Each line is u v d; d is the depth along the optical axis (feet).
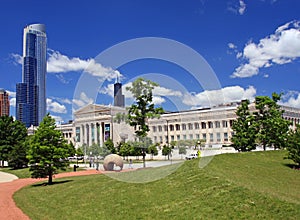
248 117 112.78
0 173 126.41
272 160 79.30
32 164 77.61
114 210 39.75
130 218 36.06
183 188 44.32
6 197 60.80
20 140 166.20
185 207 36.88
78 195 51.31
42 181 83.76
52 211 43.70
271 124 107.04
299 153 72.08
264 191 38.91
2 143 164.04
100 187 53.83
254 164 71.56
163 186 47.03
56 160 75.31
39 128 76.07
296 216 30.50
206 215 33.63
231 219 31.89
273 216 31.19
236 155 78.79
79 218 38.37
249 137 110.63
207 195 39.47
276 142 106.42
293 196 39.75
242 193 37.83
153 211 37.40
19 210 46.85
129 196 45.03
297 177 60.95
